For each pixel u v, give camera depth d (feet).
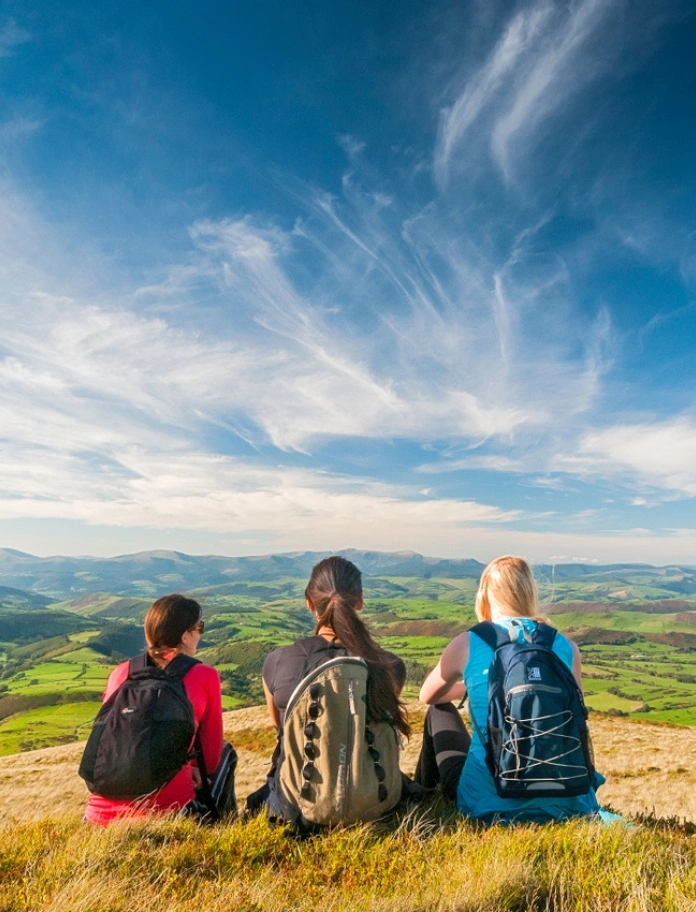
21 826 13.47
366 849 11.09
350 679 11.62
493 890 8.86
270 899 9.01
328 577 13.48
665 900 8.66
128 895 9.25
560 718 11.14
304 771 11.51
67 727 389.39
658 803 45.47
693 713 366.22
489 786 12.37
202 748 13.74
